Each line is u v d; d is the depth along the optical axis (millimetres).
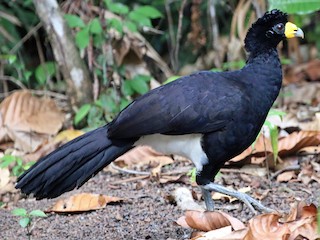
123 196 10305
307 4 10000
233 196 8891
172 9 17453
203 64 16906
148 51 15078
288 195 10062
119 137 8547
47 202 10391
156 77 16188
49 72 16047
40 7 13594
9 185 10961
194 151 8852
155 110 8523
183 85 8703
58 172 8430
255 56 9008
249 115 8680
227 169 11195
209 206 9039
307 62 17781
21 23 17188
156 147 9000
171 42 17328
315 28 17922
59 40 13609
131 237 8656
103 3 13906
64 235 8844
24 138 12812
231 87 8680
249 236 7570
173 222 9031
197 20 16328
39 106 13375
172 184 10852
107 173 11578
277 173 10898
